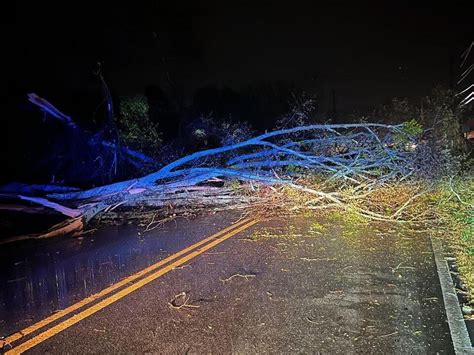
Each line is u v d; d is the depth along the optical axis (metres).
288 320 4.23
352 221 8.72
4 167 11.14
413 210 9.37
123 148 12.38
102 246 7.41
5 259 6.77
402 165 10.52
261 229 8.23
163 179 11.64
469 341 3.73
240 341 3.85
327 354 3.59
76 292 5.19
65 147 11.88
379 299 4.68
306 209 9.95
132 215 10.02
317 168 11.17
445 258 6.09
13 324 4.35
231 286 5.19
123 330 4.13
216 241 7.40
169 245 7.27
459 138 15.57
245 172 11.19
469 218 7.81
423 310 4.38
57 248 7.40
